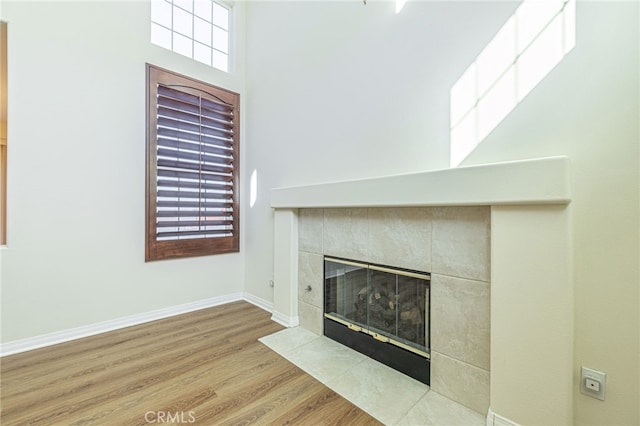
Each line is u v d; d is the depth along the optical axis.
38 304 2.22
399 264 1.88
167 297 2.87
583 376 1.27
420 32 1.83
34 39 2.18
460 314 1.60
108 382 1.78
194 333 2.47
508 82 1.47
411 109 1.87
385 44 2.02
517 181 1.28
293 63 2.77
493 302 1.39
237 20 3.42
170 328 2.57
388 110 2.00
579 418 1.28
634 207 1.16
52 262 2.27
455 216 1.61
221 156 3.24
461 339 1.59
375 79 2.08
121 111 2.58
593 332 1.25
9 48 2.09
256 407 1.56
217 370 1.91
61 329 2.31
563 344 1.21
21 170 2.14
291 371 1.90
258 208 3.21
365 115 2.15
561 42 1.32
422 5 1.82
